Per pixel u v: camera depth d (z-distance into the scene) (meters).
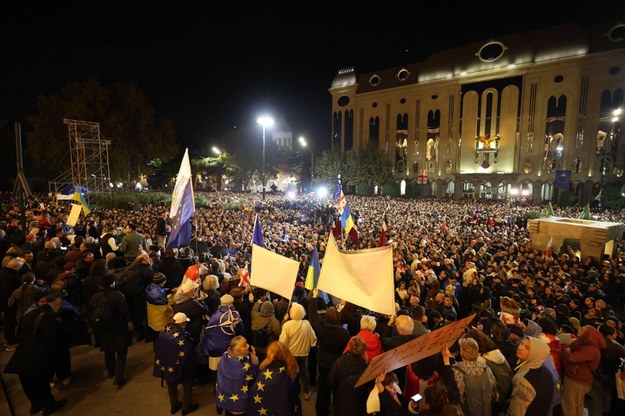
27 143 42.62
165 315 5.73
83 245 8.30
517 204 43.69
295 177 76.62
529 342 3.91
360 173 62.12
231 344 4.20
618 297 10.04
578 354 4.74
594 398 5.29
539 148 51.03
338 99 71.75
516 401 3.82
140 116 44.84
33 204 24.19
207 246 12.28
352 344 3.95
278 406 3.82
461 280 10.62
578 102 48.09
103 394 5.35
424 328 4.91
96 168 39.72
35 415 4.85
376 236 17.69
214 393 5.50
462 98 57.25
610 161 45.97
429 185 61.28
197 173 67.69
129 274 6.91
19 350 4.67
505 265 11.77
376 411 3.53
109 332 5.41
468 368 3.66
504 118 53.75
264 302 5.38
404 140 63.84
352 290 4.68
